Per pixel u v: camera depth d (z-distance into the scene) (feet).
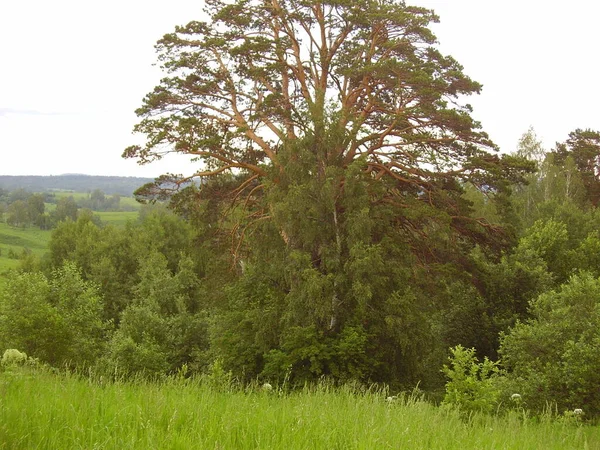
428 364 78.64
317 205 68.44
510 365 61.87
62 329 84.99
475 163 80.23
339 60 88.99
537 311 65.36
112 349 87.92
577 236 143.74
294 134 83.97
